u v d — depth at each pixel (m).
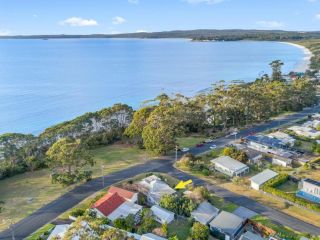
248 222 56.72
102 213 55.81
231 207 61.34
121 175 76.12
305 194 64.25
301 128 106.06
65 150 70.62
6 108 155.75
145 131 88.69
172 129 89.19
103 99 177.75
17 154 80.88
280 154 85.81
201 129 109.00
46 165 81.94
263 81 172.38
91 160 74.62
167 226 54.78
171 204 59.00
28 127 129.00
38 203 64.12
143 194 65.38
